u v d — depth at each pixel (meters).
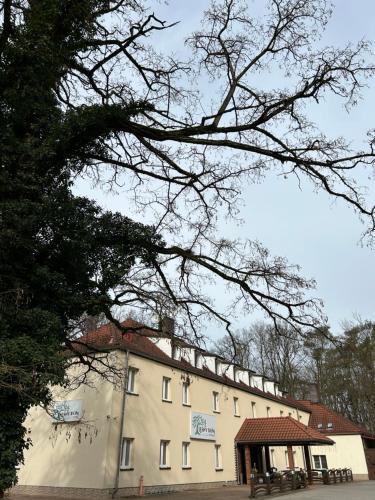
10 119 10.20
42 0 10.17
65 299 10.19
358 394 50.16
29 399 8.24
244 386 35.31
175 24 12.44
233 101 12.07
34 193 9.97
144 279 12.38
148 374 23.89
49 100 11.08
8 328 8.71
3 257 9.23
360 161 11.70
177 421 25.45
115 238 11.70
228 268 12.61
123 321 14.19
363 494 23.09
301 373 51.31
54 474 20.86
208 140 11.77
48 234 10.23
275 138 11.81
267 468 33.53
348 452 41.78
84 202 11.13
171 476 23.77
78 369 21.09
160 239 12.57
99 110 10.69
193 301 13.02
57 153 10.62
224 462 29.38
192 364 29.27
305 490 26.41
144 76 13.28
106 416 20.55
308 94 11.70
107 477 19.61
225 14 12.34
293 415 42.97
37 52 9.48
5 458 8.14
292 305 12.39
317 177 11.94
